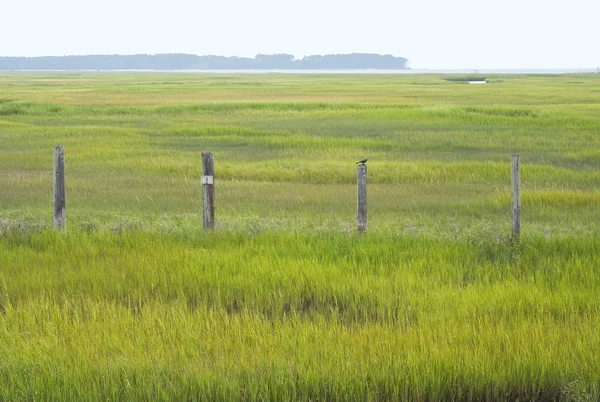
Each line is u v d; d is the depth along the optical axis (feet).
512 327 44.68
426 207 104.06
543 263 63.00
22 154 171.94
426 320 46.14
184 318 44.83
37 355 39.42
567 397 36.63
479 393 37.55
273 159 167.94
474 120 263.49
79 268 61.62
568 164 160.97
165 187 124.88
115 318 45.57
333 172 141.08
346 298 52.60
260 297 52.37
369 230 80.33
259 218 89.56
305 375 37.09
